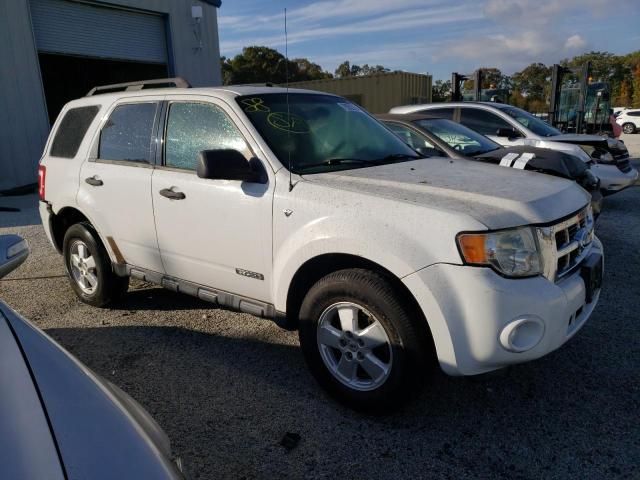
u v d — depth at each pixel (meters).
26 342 1.84
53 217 4.94
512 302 2.54
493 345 2.56
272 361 3.76
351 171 3.39
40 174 5.00
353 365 3.02
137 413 1.81
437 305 2.60
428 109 9.75
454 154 6.23
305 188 3.11
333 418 3.07
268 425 3.02
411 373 2.79
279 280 3.22
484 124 9.19
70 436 1.46
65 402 1.59
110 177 4.23
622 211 8.49
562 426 2.94
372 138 4.02
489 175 3.38
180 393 3.37
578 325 2.90
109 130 4.39
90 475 1.34
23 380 1.63
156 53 14.91
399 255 2.68
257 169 3.35
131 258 4.27
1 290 5.36
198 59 16.11
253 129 3.43
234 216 3.40
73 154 4.69
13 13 11.16
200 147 3.71
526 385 3.35
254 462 2.72
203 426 3.02
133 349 4.00
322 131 3.74
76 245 4.75
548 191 3.02
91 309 4.80
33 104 11.69
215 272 3.65
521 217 2.68
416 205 2.75
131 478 1.37
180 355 3.88
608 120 19.00
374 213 2.81
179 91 3.94
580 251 3.06
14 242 2.32
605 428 2.91
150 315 4.64
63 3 12.39
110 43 13.59
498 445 2.80
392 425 2.99
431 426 2.97
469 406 3.15
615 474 2.57
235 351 3.93
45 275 5.81
